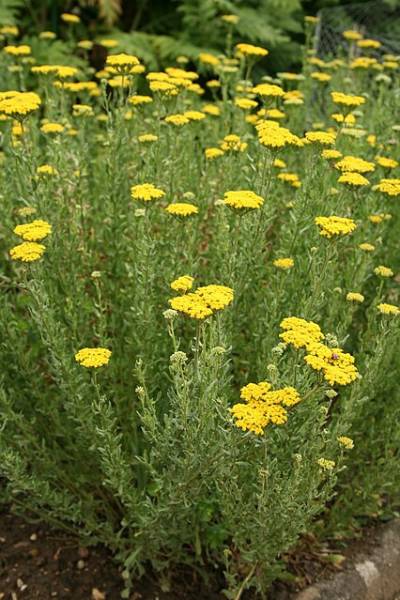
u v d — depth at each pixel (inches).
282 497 38.9
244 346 52.3
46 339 46.8
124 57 53.4
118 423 51.1
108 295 54.4
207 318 37.7
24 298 52.0
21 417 45.9
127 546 49.1
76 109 62.6
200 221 57.0
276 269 53.2
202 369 38.5
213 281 51.3
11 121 56.6
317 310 47.3
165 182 55.6
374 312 50.3
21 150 51.2
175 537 45.3
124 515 49.2
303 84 82.2
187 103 64.2
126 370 50.6
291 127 68.9
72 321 47.9
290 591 47.4
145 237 46.1
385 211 53.8
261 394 35.8
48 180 53.9
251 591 46.9
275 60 130.6
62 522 50.2
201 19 121.2
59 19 128.9
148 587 47.2
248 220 48.6
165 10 135.9
